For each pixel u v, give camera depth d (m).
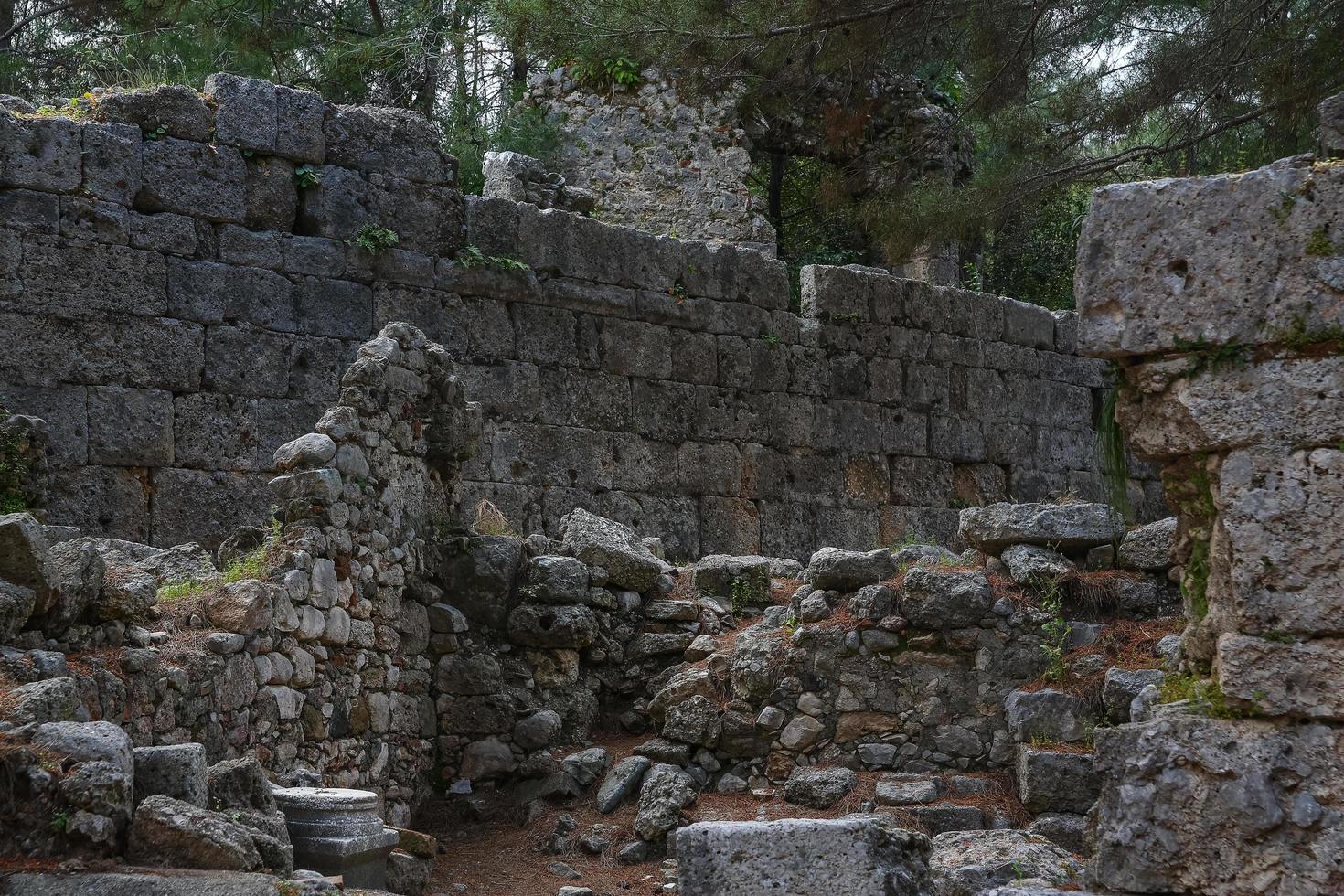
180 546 8.73
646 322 15.26
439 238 13.64
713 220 18.48
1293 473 4.45
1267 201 4.52
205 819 4.85
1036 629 8.93
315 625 8.14
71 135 11.62
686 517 15.34
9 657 5.62
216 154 12.34
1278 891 4.31
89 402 11.53
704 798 8.91
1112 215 4.71
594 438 14.68
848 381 16.94
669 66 15.36
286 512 8.46
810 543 16.39
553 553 10.32
